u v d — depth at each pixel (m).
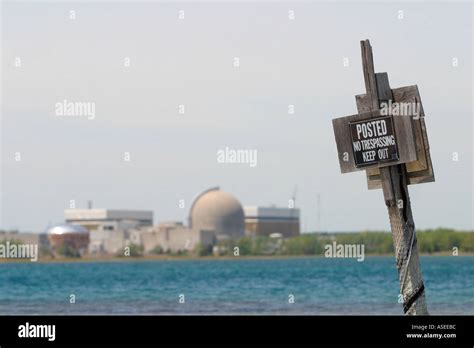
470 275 116.12
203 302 87.44
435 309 70.44
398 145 27.92
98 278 135.88
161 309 79.56
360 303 81.62
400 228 28.50
